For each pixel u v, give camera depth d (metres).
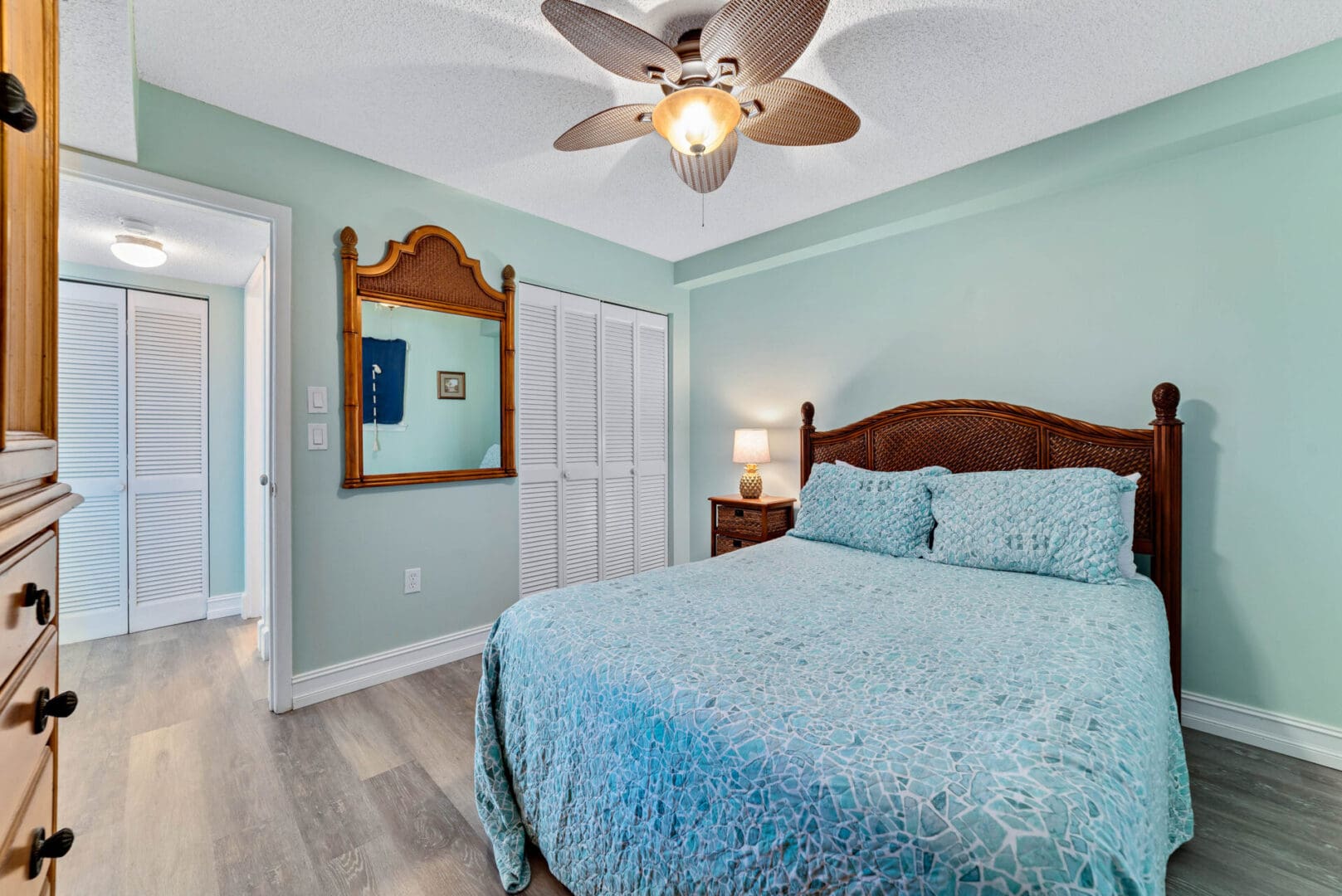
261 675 2.63
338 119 2.18
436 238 2.71
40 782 0.72
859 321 3.20
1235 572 2.09
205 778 1.85
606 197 2.90
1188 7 1.61
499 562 3.03
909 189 2.76
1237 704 2.08
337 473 2.44
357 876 1.45
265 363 2.46
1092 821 0.74
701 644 1.37
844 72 1.90
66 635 3.01
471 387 2.89
